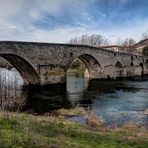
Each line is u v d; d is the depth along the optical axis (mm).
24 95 32719
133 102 30906
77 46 47438
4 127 10500
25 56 37469
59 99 32594
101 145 10492
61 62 44000
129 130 15734
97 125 17531
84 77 64812
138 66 76938
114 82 54812
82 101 31391
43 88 40875
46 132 11250
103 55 57250
